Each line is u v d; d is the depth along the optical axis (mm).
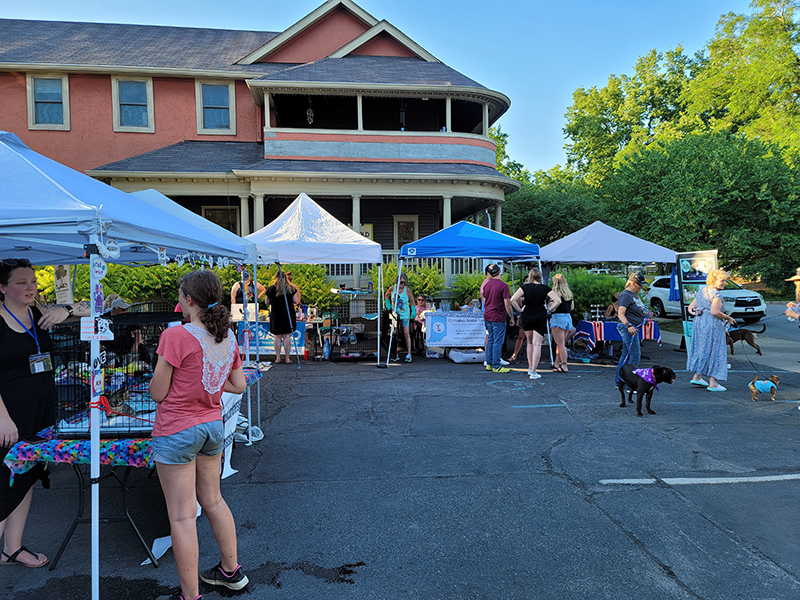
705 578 3062
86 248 2594
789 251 17469
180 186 15945
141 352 3822
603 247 10336
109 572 3143
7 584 3014
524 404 7023
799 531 3623
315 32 19141
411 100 18719
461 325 10648
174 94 17781
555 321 9180
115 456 3039
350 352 11133
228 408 4477
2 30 18906
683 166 17750
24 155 3084
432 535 3572
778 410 6688
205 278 2742
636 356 6871
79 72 16938
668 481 4473
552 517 3828
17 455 3012
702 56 38438
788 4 27406
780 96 27891
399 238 19391
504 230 25500
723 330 7691
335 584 3018
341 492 4266
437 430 5902
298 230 9250
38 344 3225
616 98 39906
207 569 3150
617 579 3057
